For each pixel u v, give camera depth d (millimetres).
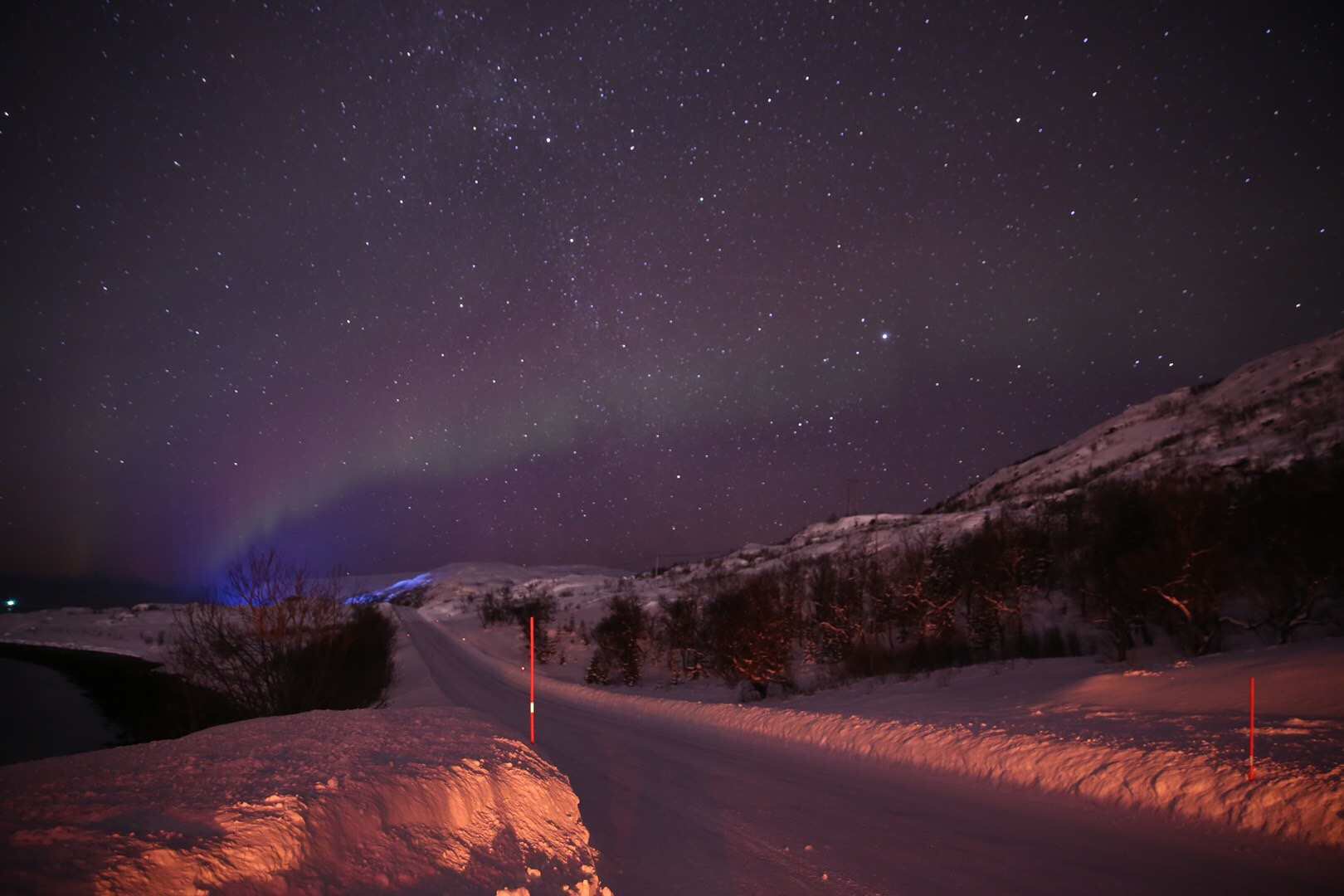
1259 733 9461
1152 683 15492
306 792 4883
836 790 10109
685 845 7562
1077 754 9594
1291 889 5609
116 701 43781
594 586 128250
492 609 97750
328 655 16141
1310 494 23484
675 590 78688
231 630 15539
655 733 17359
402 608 152625
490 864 5219
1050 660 25422
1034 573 37219
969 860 6684
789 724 15750
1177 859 6414
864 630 39250
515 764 7637
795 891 6078
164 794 4840
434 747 7605
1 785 5223
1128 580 23562
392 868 4500
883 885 6129
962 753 10977
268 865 3793
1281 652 16312
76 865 3268
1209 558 22188
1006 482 109500
